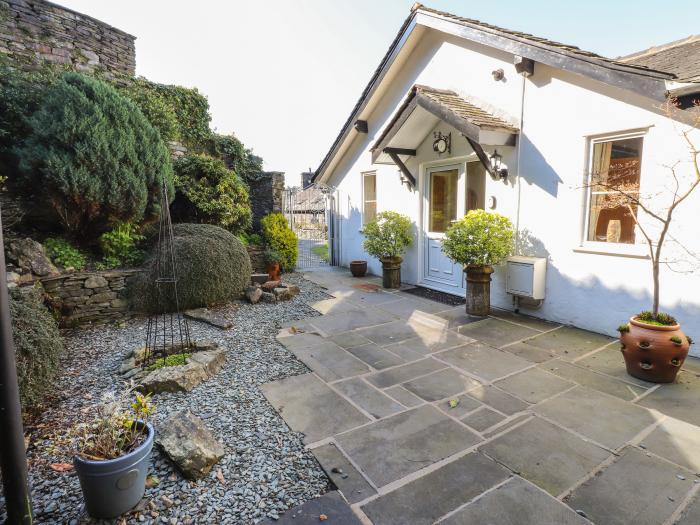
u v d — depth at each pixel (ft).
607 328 15.21
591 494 6.88
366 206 30.63
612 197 14.71
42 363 9.71
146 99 27.09
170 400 10.38
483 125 16.44
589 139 15.24
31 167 16.51
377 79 25.91
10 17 21.95
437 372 12.33
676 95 11.69
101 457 6.26
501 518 6.34
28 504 5.74
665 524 6.19
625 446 8.30
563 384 11.30
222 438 8.66
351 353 14.02
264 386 11.36
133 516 6.44
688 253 12.81
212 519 6.38
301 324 17.52
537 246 17.33
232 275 19.42
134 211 19.17
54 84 18.65
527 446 8.35
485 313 18.10
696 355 12.91
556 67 15.14
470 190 21.09
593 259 15.40
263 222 30.83
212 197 26.40
